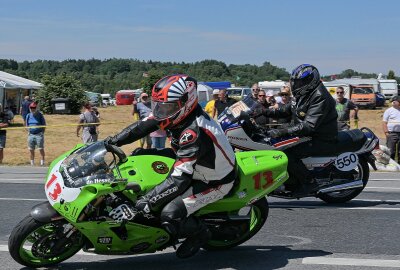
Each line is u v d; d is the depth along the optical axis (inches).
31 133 572.1
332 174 318.0
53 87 1708.9
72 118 1451.8
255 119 328.2
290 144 303.4
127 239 194.2
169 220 190.7
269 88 1581.0
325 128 309.1
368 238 254.1
